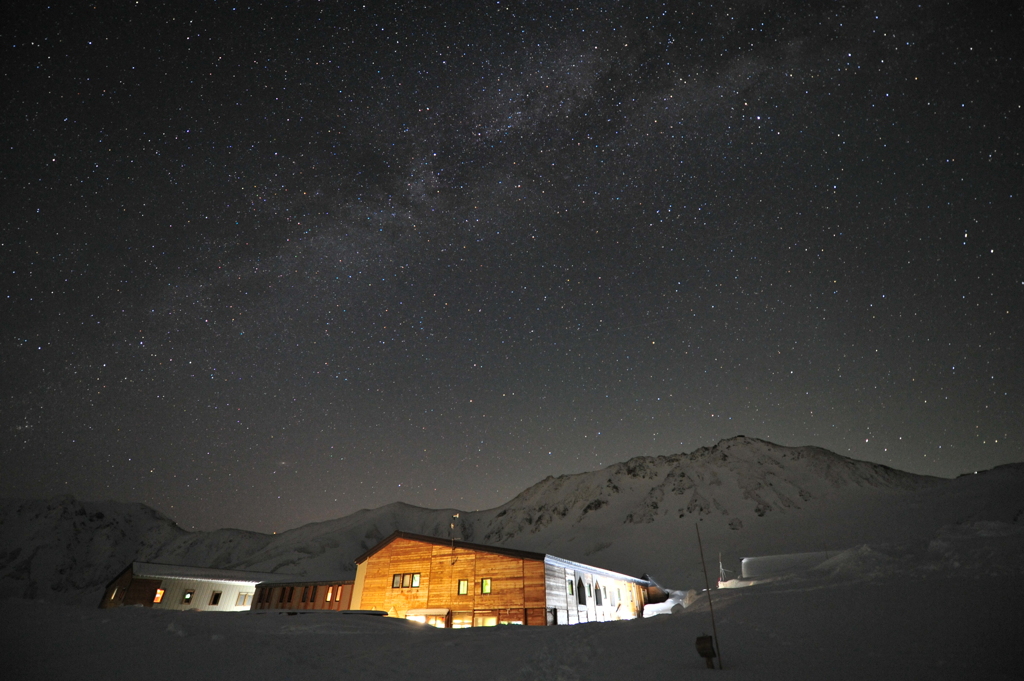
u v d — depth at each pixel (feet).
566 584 114.83
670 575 370.94
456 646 51.26
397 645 52.42
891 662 33.24
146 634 49.67
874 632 40.98
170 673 37.27
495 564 109.09
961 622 40.50
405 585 115.34
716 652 37.93
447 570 112.68
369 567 121.49
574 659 42.45
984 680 28.55
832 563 84.74
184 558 654.94
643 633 51.06
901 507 498.69
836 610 49.73
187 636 49.96
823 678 31.14
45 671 36.70
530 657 44.70
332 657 45.52
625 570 421.18
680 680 32.91
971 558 62.64
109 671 37.09
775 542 453.99
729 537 486.79
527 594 104.01
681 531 533.55
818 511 536.42
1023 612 40.34
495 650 48.98
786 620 48.55
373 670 41.06
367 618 72.49
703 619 54.54
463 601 108.17
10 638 44.27
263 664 40.98
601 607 130.41
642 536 544.21
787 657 36.73
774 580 85.30
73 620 53.47
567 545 602.85
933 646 35.78
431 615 108.78
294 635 54.75
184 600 154.92
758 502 584.40
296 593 146.10
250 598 166.30
